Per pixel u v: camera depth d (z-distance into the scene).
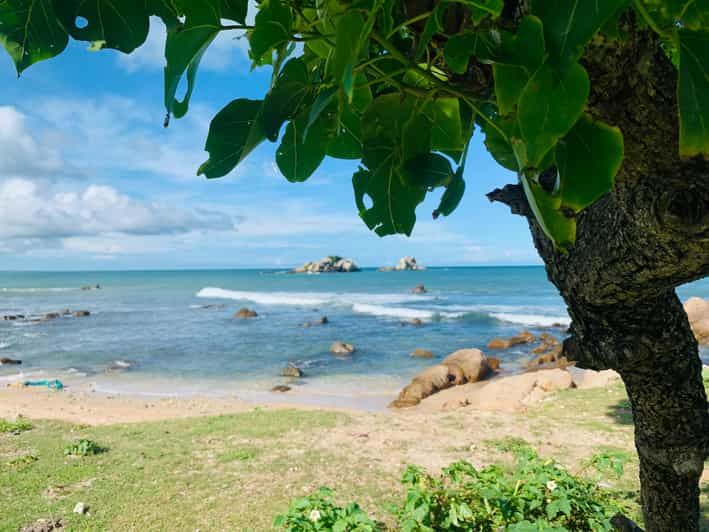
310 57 0.94
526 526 3.85
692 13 0.58
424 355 26.34
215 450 9.45
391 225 1.09
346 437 10.14
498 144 0.95
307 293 71.44
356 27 0.63
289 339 32.25
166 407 15.56
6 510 7.04
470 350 21.56
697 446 1.85
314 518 4.55
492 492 4.38
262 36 0.67
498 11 0.56
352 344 30.09
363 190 1.08
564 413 11.37
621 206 1.12
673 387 1.75
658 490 2.03
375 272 146.00
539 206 0.67
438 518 4.61
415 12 0.79
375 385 20.84
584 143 0.66
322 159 0.94
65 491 7.66
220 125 0.79
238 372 23.62
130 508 7.10
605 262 1.34
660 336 1.62
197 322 41.62
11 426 11.12
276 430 10.66
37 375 23.14
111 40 0.70
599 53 0.82
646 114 0.90
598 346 1.68
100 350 29.41
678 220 0.99
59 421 12.00
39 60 0.74
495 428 10.54
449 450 9.30
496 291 68.88
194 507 7.12
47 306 58.91
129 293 83.12
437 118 1.01
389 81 0.87
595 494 4.93
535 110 0.57
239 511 6.98
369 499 7.29
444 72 0.91
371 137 1.02
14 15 0.72
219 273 186.50
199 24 0.65
